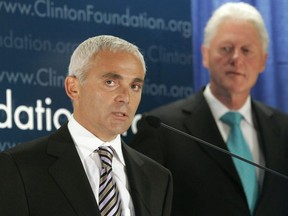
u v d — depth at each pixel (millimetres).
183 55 7465
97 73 4844
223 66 7082
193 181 6523
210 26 7230
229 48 7125
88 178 4840
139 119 7160
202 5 7598
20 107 6781
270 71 7668
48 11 6988
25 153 4809
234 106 7016
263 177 6754
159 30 7406
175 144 6660
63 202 4660
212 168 6602
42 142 4906
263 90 7645
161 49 7387
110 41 4918
